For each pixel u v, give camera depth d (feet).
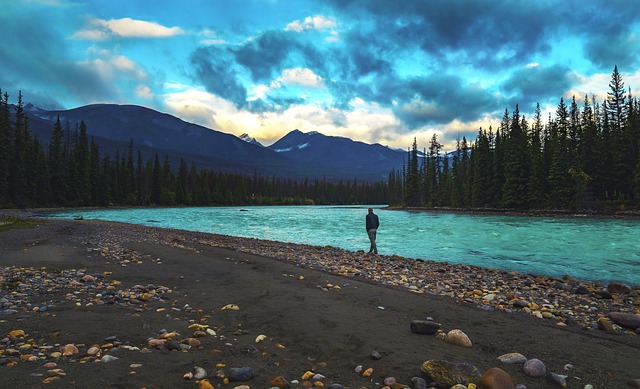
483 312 27.04
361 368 16.22
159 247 60.75
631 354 18.70
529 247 80.43
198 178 534.78
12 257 47.09
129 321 21.97
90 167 344.28
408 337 20.88
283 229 136.46
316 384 14.43
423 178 397.80
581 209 210.38
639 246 80.79
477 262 62.08
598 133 229.25
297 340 20.04
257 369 15.80
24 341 18.10
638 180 193.77
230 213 284.20
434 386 14.39
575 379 15.61
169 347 17.80
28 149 272.92
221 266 44.55
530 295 34.53
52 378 13.56
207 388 13.41
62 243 63.36
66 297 27.48
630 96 222.69
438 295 33.40
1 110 248.73
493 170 270.87
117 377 14.01
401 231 120.06
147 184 438.81
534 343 20.24
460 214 252.01
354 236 108.68
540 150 244.01
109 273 38.37
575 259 64.69
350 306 27.71
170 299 28.84
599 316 27.30
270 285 34.76
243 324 22.89
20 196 257.75
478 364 17.04
